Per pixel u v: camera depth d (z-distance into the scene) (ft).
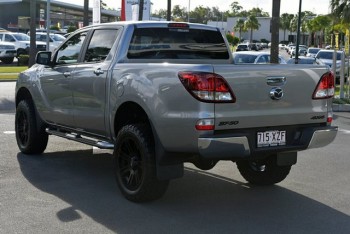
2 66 105.70
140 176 18.83
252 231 16.57
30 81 26.35
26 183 21.80
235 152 17.08
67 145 30.40
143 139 18.33
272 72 17.84
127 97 19.04
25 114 26.96
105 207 18.72
